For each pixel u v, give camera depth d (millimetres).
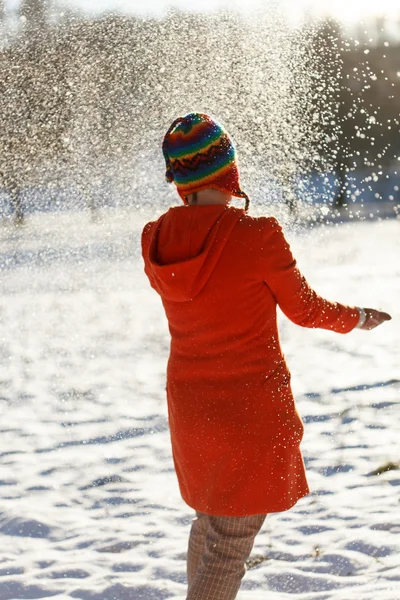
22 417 9453
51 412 9602
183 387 4160
